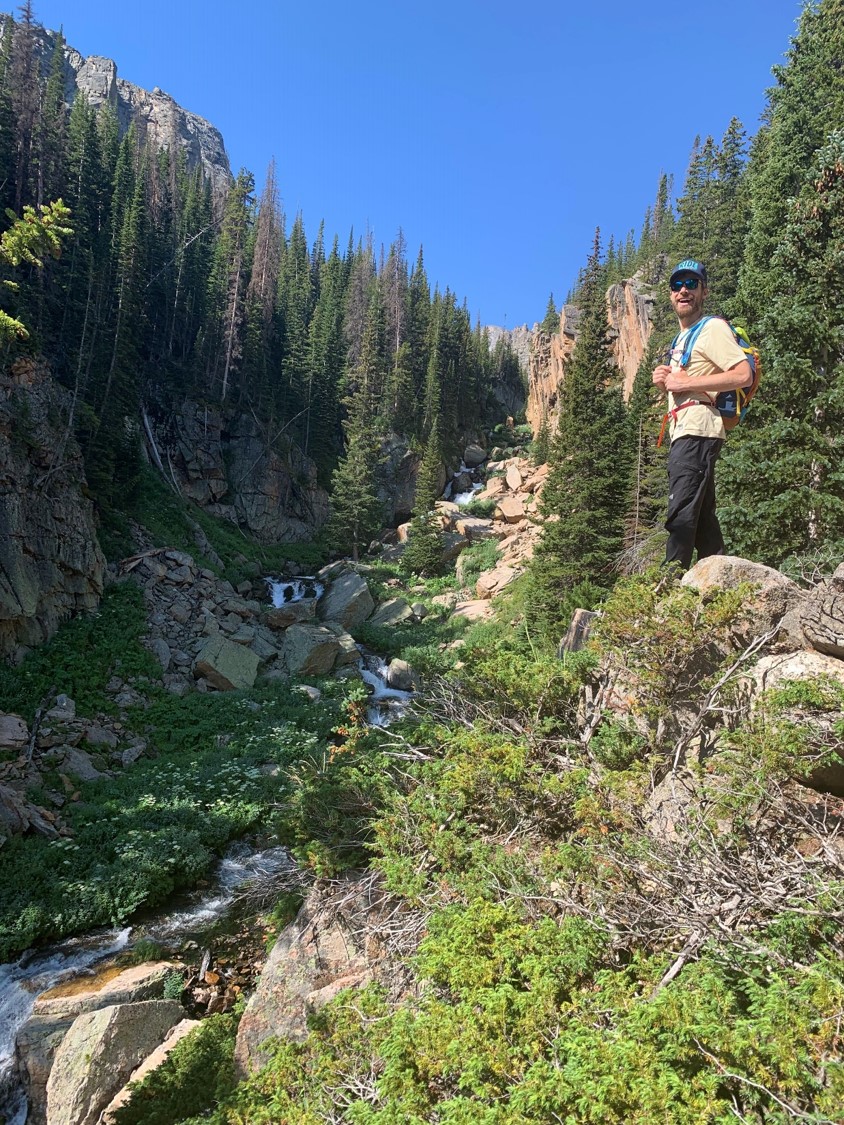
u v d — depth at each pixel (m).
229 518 43.75
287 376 51.53
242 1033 5.48
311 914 5.83
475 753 4.97
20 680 18.48
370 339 57.75
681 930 3.14
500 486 55.28
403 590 38.22
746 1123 2.13
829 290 11.55
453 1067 2.82
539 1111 2.45
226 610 28.30
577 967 3.07
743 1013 2.58
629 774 4.08
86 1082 6.98
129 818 13.72
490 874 4.08
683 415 4.69
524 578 30.45
